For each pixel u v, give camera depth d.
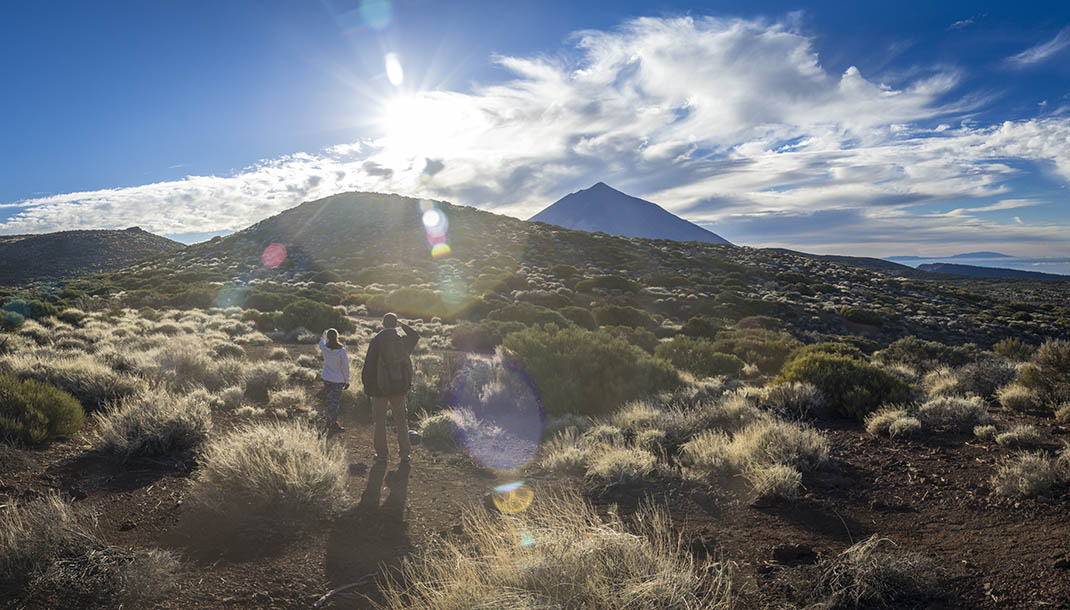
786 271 66.88
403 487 5.70
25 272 103.38
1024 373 9.72
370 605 3.34
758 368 16.19
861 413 8.75
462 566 3.27
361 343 19.48
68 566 3.42
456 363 11.52
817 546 4.20
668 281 52.97
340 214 90.56
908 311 46.12
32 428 6.05
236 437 5.69
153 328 20.41
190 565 3.72
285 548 4.10
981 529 4.43
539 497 5.46
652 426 7.93
